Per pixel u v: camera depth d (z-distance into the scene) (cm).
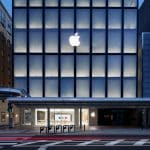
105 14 5841
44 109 5169
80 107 5009
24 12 5819
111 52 5838
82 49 5822
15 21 5809
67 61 5812
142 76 6519
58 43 5806
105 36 5834
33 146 2802
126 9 5859
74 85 5797
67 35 5819
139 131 4350
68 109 5231
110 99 4994
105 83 5819
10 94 5381
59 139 3375
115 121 5853
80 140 3291
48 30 5812
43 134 3859
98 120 5803
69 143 3030
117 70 5841
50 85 5809
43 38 5803
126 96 5834
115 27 5856
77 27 5822
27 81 5794
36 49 5812
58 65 5806
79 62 5816
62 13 5819
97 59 5825
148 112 5288
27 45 5800
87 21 5825
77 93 5800
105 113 5850
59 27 5803
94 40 5828
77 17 5822
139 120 5781
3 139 3372
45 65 5803
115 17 5859
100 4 5844
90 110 5588
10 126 4888
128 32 5856
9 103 4888
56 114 5212
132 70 5853
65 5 5822
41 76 5806
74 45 5791
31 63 5809
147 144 2958
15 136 3650
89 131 4331
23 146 2800
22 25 5819
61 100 4925
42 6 5816
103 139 3378
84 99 4969
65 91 5806
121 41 5844
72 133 3991
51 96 5797
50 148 2677
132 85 5847
